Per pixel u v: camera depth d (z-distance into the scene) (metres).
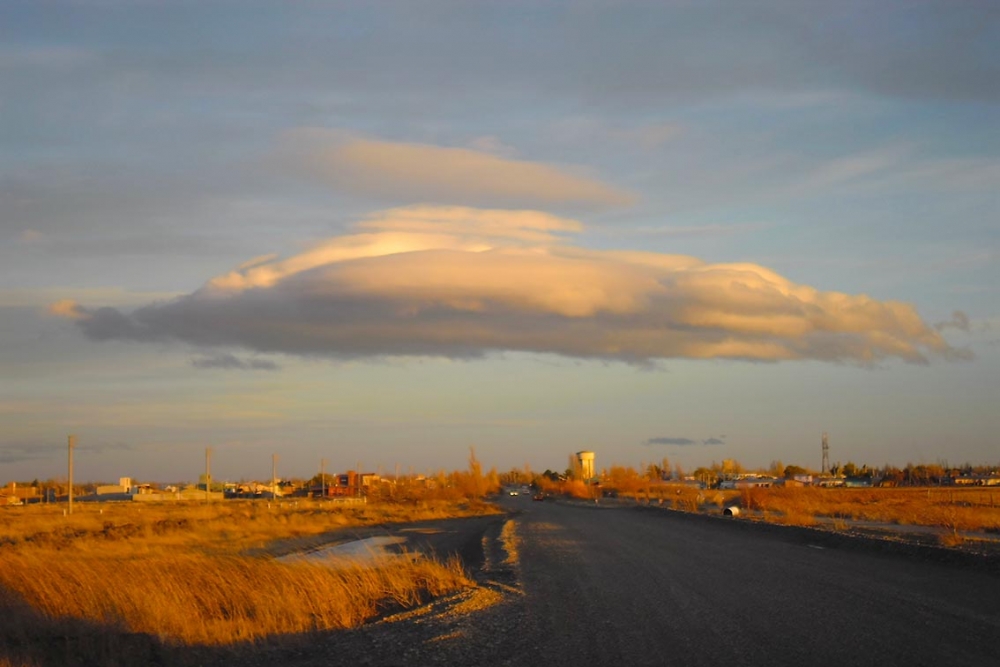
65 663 13.19
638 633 13.72
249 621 16.27
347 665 12.53
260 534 52.59
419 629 15.19
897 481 180.00
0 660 12.55
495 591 20.17
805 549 30.42
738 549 30.84
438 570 22.78
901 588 18.48
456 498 126.94
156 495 148.25
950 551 23.66
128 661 13.41
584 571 24.11
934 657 11.25
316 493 175.75
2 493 149.50
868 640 12.48
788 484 161.62
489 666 11.79
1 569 17.34
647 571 23.56
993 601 16.36
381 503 117.88
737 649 12.14
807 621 14.32
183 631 14.95
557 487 193.88
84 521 62.34
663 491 141.38
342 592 18.44
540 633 14.18
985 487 153.12
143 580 17.61
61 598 16.30
